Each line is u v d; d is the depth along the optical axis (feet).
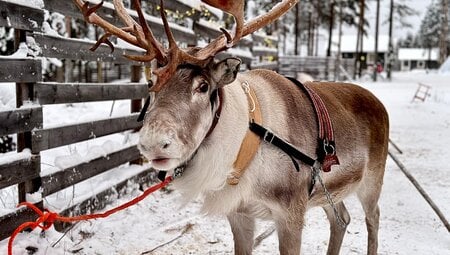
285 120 11.23
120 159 19.45
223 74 9.41
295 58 113.19
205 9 27.63
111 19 18.48
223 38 9.94
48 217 9.80
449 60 178.81
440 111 54.90
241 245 12.14
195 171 9.93
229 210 10.71
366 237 16.90
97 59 17.71
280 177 10.87
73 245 14.60
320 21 160.66
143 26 9.12
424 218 18.79
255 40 45.39
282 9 10.83
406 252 15.51
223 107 9.91
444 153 31.22
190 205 19.40
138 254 14.74
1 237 12.91
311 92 12.33
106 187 18.17
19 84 13.70
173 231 16.56
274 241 16.15
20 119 13.41
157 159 8.53
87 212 16.76
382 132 14.39
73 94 15.99
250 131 10.41
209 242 15.94
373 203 14.60
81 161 16.49
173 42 8.93
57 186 15.20
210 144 9.85
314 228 17.79
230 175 10.23
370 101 14.44
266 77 11.78
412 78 146.00
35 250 13.50
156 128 8.35
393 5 145.38
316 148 11.66
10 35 38.32
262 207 11.21
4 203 14.65
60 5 15.51
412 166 27.53
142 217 17.69
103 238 15.53
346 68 135.33
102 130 17.98
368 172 14.17
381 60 243.60
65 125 15.55
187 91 8.95
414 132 40.04
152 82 9.52
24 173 13.65
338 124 12.64
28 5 13.70
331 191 12.63
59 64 31.71
